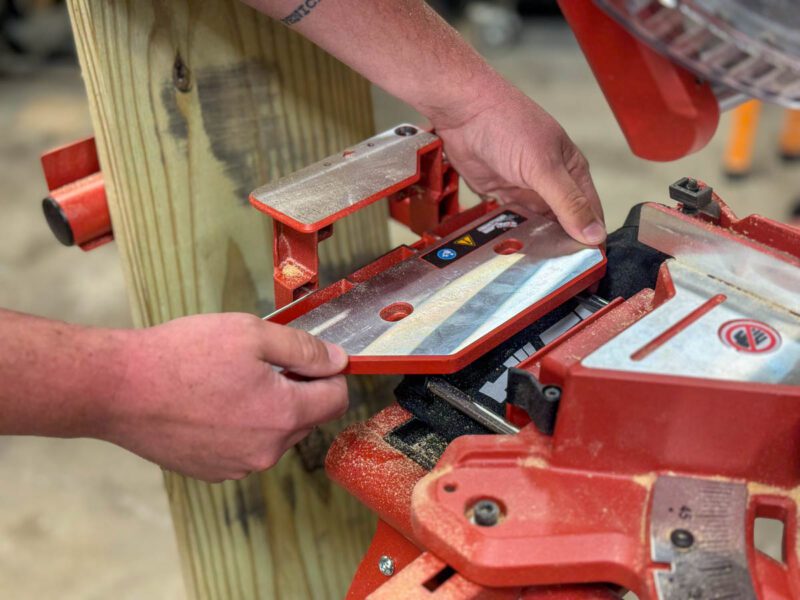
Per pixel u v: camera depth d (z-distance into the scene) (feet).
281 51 3.72
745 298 2.61
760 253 2.60
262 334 2.62
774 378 2.31
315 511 4.33
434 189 3.53
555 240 3.22
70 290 9.05
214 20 3.50
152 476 7.38
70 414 2.54
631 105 2.46
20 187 10.57
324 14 3.27
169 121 3.54
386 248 4.43
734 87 2.19
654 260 3.22
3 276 9.25
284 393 2.66
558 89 11.93
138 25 3.34
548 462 2.42
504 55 12.87
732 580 2.11
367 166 3.25
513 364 2.98
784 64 2.04
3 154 11.11
